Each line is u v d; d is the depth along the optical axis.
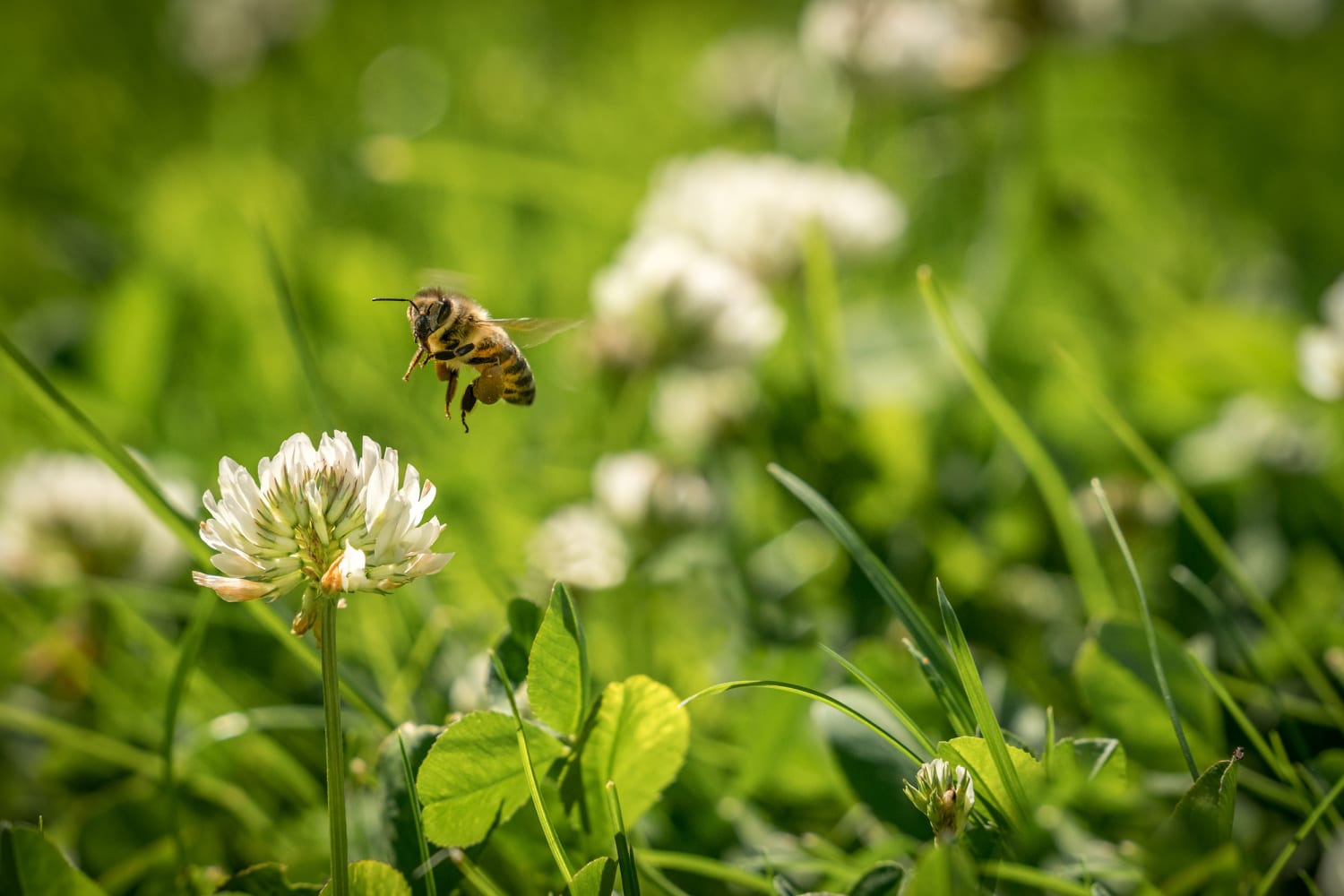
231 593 0.32
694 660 0.42
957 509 0.49
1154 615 0.42
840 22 0.74
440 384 0.60
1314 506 0.47
